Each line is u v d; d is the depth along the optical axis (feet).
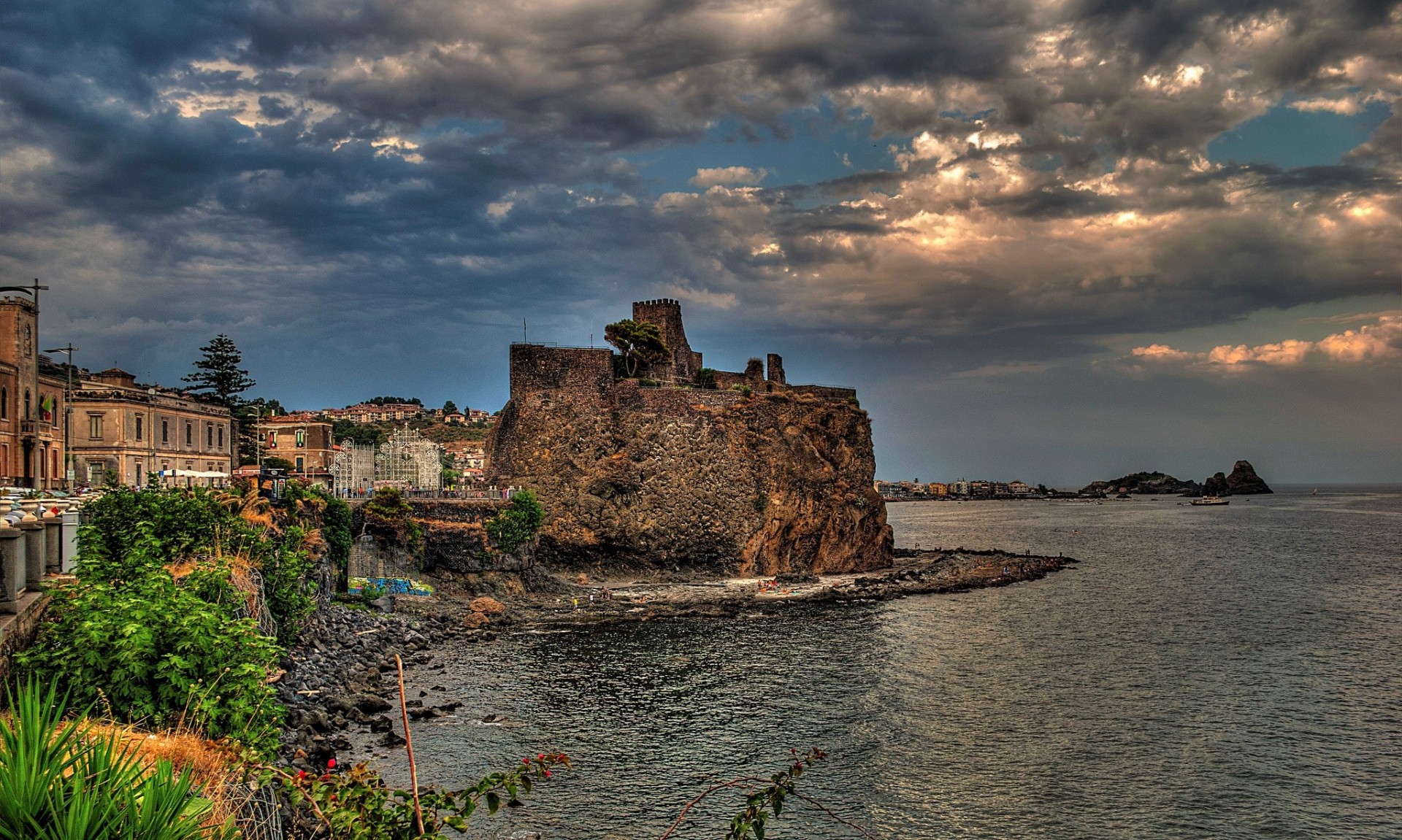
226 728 97.50
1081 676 250.16
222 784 74.13
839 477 536.42
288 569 207.41
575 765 172.96
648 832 144.05
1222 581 468.75
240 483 268.00
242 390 514.27
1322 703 223.10
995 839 146.41
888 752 184.24
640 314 560.61
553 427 479.00
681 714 208.85
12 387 286.05
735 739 190.80
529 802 154.81
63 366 339.36
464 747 179.42
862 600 398.83
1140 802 161.07
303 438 544.62
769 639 305.94
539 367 488.02
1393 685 241.35
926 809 157.48
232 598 133.59
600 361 492.54
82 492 244.63
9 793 38.96
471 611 345.10
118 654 92.58
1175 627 328.90
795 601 395.55
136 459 334.24
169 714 92.99
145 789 43.70
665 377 541.75
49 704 44.62
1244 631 319.47
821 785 166.81
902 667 260.21
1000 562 559.38
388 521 368.68
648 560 472.85
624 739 189.37
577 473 474.08
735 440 497.05
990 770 175.42
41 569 114.01
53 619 101.60
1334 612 361.92
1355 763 180.75
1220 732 199.21
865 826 150.30
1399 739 194.80
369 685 219.82
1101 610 369.30
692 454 487.20
